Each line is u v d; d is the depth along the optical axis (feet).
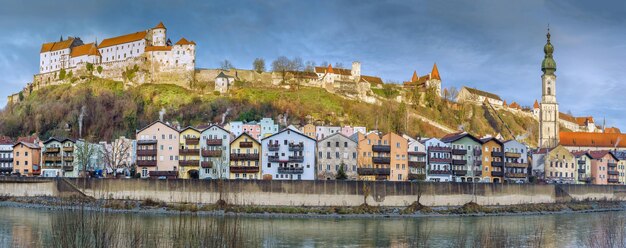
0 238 393.91
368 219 531.91
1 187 627.87
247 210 541.75
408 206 572.51
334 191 561.43
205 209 540.93
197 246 308.40
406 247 393.50
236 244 307.78
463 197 594.65
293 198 557.74
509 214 592.60
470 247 392.88
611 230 454.81
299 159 642.22
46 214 522.47
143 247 339.77
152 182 569.64
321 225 488.44
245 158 645.92
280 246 390.01
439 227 488.02
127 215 517.14
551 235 456.04
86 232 308.40
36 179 612.70
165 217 504.02
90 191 586.45
